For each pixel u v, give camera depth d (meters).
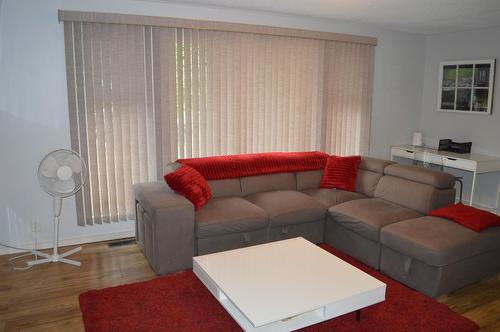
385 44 5.31
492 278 3.27
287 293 2.30
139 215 3.61
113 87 3.74
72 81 3.59
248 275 2.51
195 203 3.41
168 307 2.74
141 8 3.76
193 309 2.72
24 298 2.86
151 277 3.19
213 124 4.26
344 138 5.16
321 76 4.81
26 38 3.42
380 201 3.89
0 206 3.57
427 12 4.11
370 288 2.37
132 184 3.97
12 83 3.44
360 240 3.46
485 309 2.80
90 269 3.33
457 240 2.90
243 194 4.05
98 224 3.94
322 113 4.89
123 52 3.72
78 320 2.61
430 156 5.12
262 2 3.78
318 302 2.21
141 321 2.57
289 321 2.20
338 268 2.62
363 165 4.41
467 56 5.21
